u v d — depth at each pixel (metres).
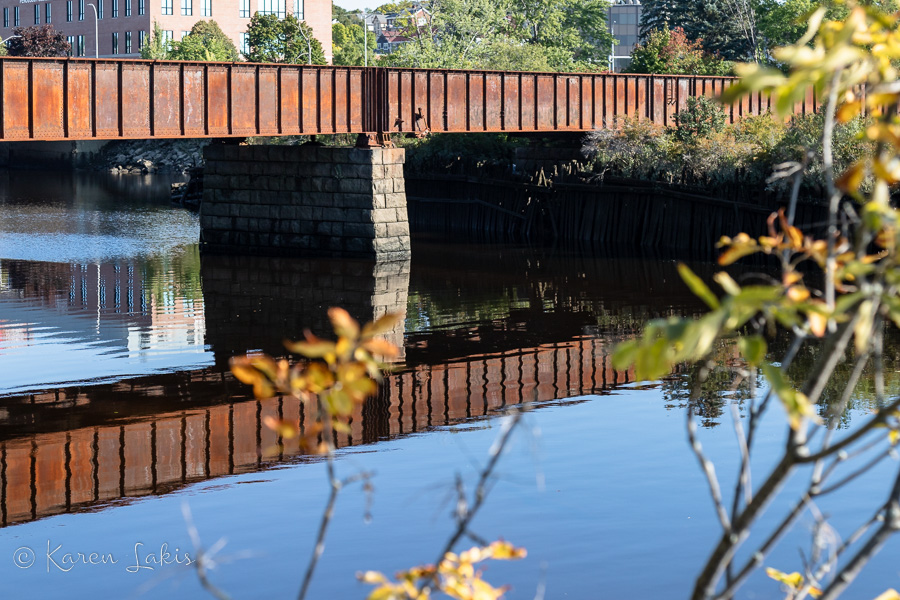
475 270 41.44
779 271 39.75
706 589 3.52
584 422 18.50
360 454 17.20
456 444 17.59
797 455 3.37
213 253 46.81
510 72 49.53
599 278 38.97
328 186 44.47
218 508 14.70
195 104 40.12
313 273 40.31
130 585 12.03
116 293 35.66
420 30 91.19
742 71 2.99
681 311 31.36
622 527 12.88
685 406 19.38
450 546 3.75
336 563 12.38
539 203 54.84
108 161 117.00
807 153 3.68
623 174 50.47
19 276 39.81
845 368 21.78
